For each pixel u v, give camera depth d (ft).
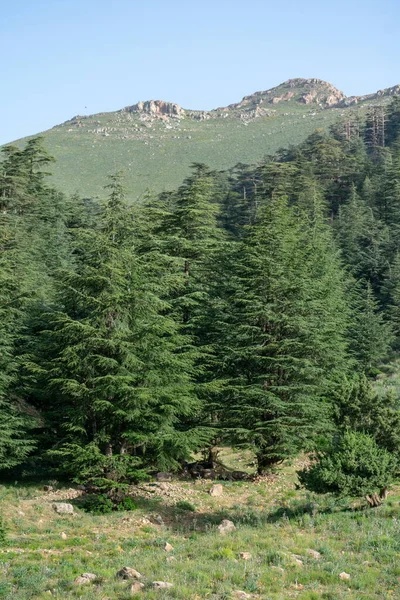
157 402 84.23
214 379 104.68
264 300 103.65
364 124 552.82
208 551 55.16
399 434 69.72
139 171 638.12
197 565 49.57
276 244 107.55
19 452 91.35
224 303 109.81
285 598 42.06
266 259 102.37
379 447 69.46
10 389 96.02
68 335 86.48
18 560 54.65
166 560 52.60
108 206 100.78
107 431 87.97
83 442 85.87
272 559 51.24
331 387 104.47
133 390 81.10
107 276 88.74
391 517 64.18
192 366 97.35
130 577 47.75
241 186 383.86
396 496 75.05
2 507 76.64
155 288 93.09
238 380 101.71
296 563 49.62
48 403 105.91
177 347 91.61
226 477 99.81
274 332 103.55
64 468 85.56
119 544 62.39
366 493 64.95
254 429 96.53
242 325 99.91
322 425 97.19
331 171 312.91
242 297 104.32
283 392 100.12
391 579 45.44
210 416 109.50
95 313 87.71
